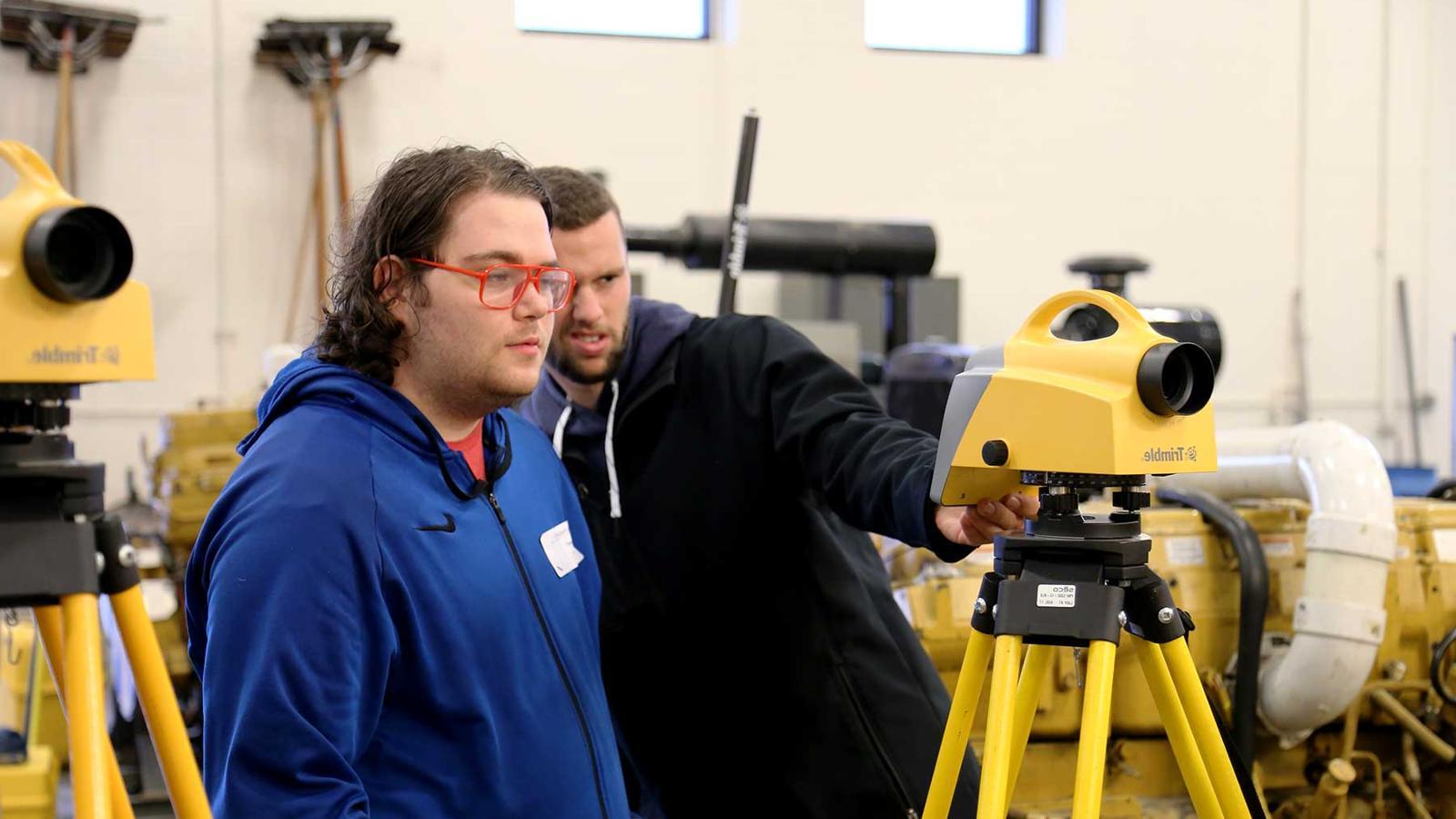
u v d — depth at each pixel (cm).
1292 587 254
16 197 115
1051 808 243
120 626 120
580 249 184
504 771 144
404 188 147
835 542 197
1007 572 141
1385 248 782
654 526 196
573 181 186
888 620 200
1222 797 142
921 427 372
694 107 696
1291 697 236
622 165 689
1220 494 259
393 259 147
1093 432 133
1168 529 253
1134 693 243
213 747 131
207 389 641
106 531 119
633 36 694
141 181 632
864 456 168
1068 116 739
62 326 114
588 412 200
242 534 133
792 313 616
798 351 191
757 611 197
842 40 711
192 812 121
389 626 136
